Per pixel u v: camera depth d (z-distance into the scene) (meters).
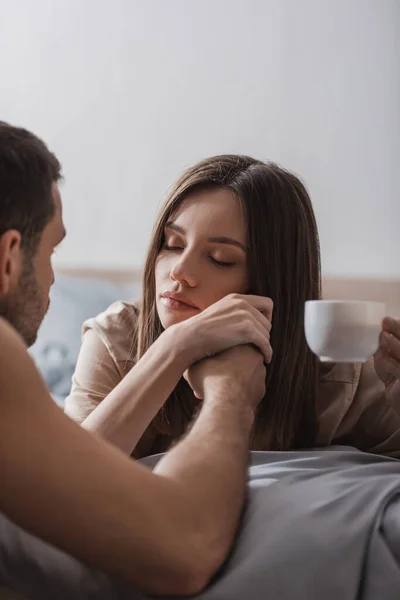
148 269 1.48
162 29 3.29
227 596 0.80
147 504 0.75
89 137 3.33
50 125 3.37
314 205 3.19
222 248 1.39
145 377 1.24
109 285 3.01
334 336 1.13
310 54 3.20
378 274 3.13
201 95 3.27
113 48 3.32
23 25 3.38
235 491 0.84
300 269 1.49
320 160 3.19
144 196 3.30
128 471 0.76
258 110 3.23
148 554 0.74
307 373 1.52
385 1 3.15
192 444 0.87
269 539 0.87
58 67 3.36
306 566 0.85
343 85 3.18
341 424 1.58
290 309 1.47
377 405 1.58
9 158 0.91
